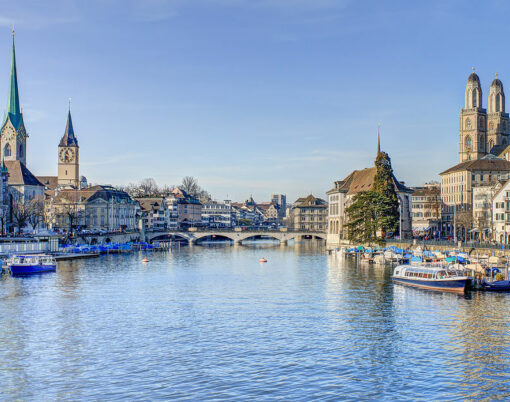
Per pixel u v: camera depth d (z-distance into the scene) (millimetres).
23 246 165250
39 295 94812
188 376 51125
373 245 184125
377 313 77500
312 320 73312
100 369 53250
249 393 47031
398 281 107375
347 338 63969
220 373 51906
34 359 56406
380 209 176375
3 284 108938
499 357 56719
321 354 57781
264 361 55438
